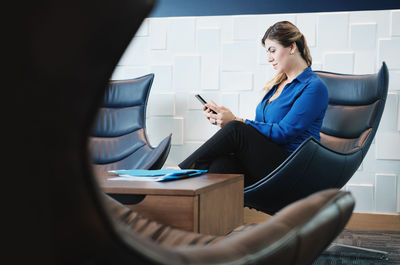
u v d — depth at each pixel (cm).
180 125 312
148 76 297
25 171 35
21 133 35
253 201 210
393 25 289
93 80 36
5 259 37
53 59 34
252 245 50
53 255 36
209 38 309
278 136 224
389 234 276
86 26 34
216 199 137
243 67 305
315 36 297
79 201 37
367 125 231
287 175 198
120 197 139
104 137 293
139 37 318
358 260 213
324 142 245
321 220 62
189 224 119
